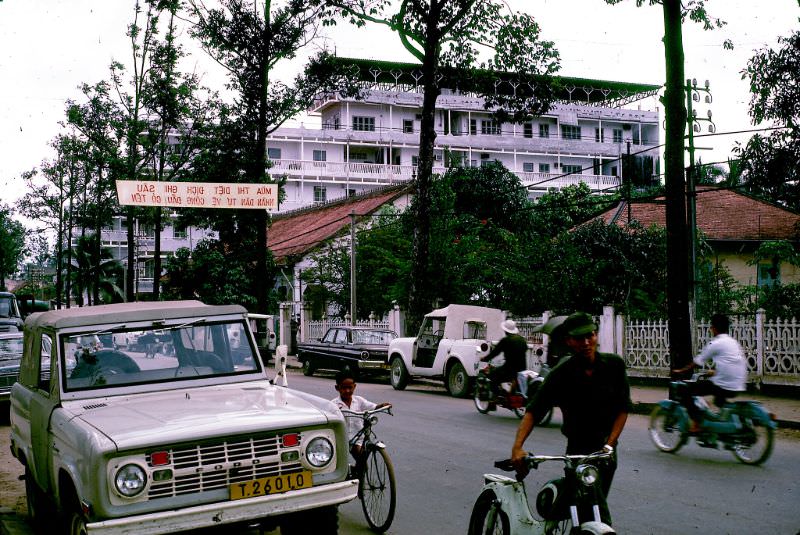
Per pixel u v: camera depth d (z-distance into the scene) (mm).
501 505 4895
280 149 61875
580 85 69000
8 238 67000
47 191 50531
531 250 21938
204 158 33062
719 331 10023
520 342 13969
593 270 22047
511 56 24375
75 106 35094
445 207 25500
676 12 14977
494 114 25906
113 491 4812
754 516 7020
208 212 35094
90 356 6258
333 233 37344
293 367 30531
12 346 15422
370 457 7156
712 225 29641
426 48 23453
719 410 9797
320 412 5570
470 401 17234
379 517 6875
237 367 6668
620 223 31078
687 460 9766
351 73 32344
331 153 63375
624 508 7328
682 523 6797
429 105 23609
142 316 6512
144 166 36312
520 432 4828
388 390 20406
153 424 5156
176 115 34719
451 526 6906
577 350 4758
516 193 40594
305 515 5641
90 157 37250
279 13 30484
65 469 5324
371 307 31500
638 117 68625
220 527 5086
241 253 35875
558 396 4863
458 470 9289
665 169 15219
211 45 30562
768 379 15555
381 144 62438
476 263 24297
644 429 12578
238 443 5180
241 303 35562
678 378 13594
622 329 18781
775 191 16938
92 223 48219
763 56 15797
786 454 10188
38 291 77625
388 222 34625
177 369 6457
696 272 17609
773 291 19297
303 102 31828
